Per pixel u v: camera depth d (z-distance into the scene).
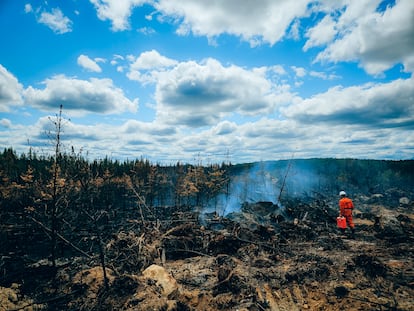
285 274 6.89
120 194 39.25
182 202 47.44
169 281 6.30
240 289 6.22
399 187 45.66
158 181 47.75
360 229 12.80
